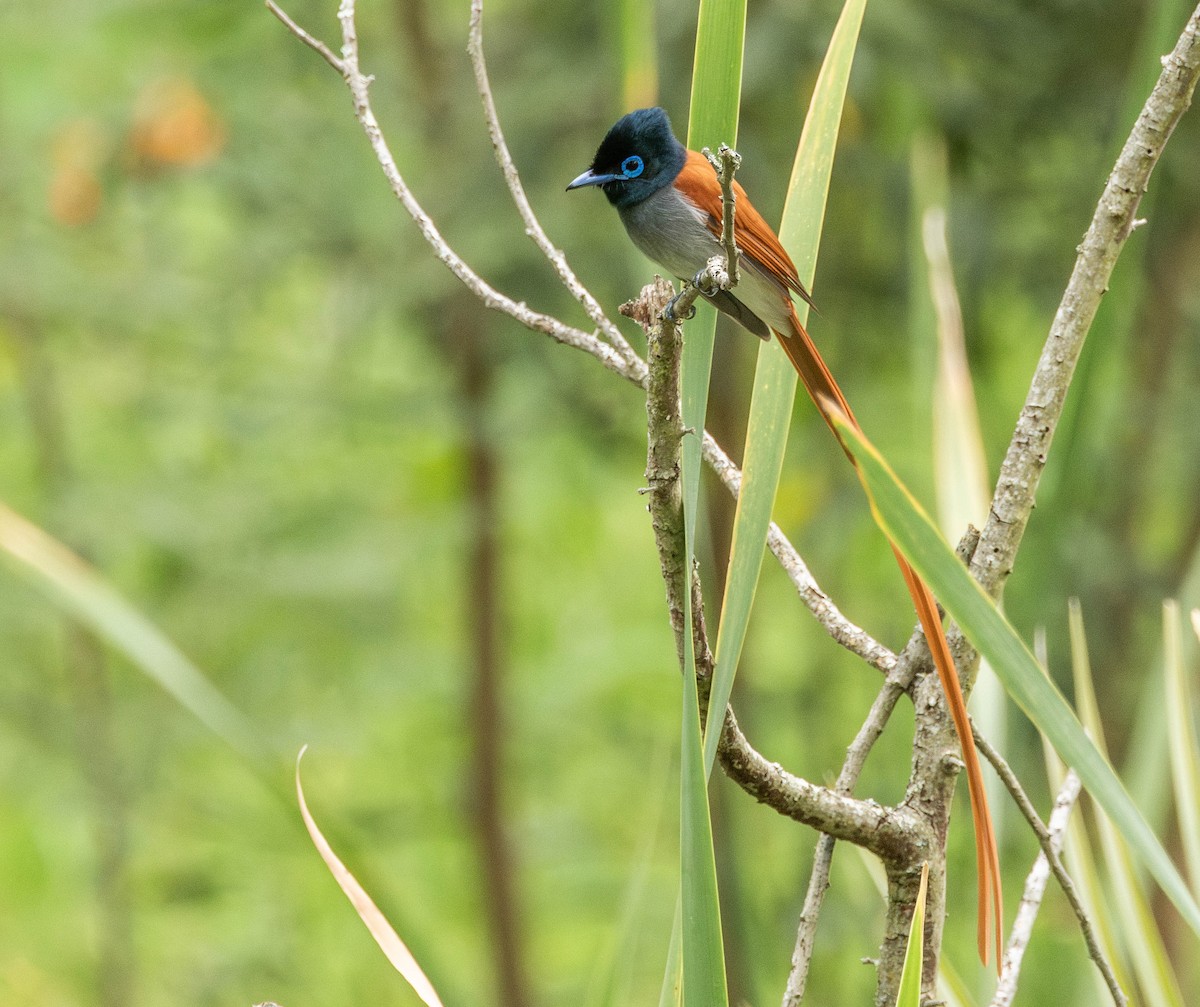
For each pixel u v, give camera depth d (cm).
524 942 1477
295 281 1357
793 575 435
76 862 1636
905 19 954
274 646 1272
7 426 1398
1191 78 362
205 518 1232
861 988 1110
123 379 1364
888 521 320
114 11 1188
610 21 586
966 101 1023
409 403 1237
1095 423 529
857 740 406
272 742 1239
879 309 1143
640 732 1616
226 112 1201
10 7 1221
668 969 376
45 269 1211
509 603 1625
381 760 1650
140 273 1252
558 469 1628
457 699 1525
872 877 483
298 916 1398
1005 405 1321
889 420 1271
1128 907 475
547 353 1171
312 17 1229
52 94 1285
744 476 378
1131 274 471
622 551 2002
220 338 1302
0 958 1425
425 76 1210
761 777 372
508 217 1116
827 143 411
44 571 586
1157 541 1466
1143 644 1165
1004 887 955
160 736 1297
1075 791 453
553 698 1555
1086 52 1061
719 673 364
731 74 399
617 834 1584
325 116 1204
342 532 1284
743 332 1191
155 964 1421
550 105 1120
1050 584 524
